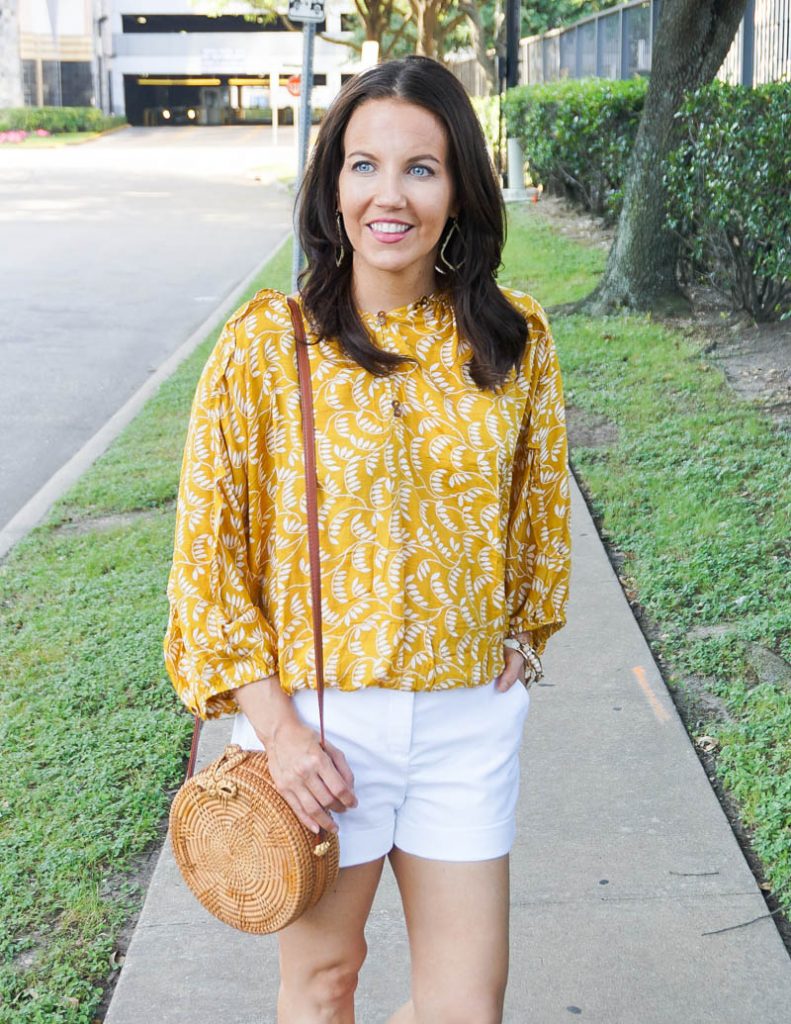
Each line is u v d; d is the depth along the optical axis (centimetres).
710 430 706
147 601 529
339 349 193
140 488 694
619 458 679
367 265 200
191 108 7081
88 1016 284
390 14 3359
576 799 362
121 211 2461
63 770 391
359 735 193
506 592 225
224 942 305
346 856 198
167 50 6788
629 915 309
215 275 1609
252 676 191
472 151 196
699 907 312
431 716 196
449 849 197
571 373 855
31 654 477
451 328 199
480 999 196
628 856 334
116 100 6881
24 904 323
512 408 203
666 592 504
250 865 188
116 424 876
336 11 5034
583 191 1617
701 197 886
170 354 1137
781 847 331
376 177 193
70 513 663
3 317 1320
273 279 1500
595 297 1036
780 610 478
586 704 419
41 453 827
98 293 1472
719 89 894
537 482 217
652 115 990
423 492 194
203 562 192
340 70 6594
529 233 1560
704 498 605
